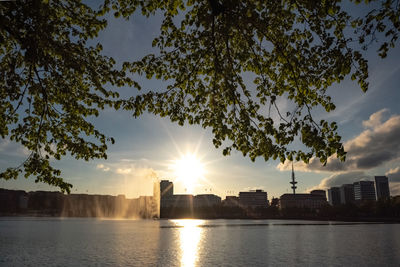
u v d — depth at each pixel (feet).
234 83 31.86
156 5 31.86
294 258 121.90
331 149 24.81
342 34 28.32
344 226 369.91
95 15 32.50
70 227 330.34
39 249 143.23
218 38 31.45
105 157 38.04
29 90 33.99
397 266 106.11
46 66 30.48
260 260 116.98
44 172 34.73
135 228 325.42
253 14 27.20
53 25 29.14
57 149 37.42
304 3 27.27
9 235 219.00
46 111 35.17
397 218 530.27
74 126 37.11
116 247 153.48
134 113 33.06
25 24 28.66
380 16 22.44
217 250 144.66
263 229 309.01
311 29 28.73
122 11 31.01
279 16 28.89
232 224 442.09
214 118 33.83
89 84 37.68
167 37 34.42
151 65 34.37
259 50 31.96
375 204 613.52
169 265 106.83
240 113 30.22
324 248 153.07
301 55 30.50
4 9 27.73
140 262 111.86
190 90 35.32
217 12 27.86
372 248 152.56
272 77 34.22
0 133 35.40
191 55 33.81
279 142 27.32
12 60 34.37
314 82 30.14
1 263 107.65
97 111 36.73
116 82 34.37
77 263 108.58
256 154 30.99
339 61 25.98
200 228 329.31
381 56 23.35
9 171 33.68
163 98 33.73
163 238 205.26
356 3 24.86
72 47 32.68
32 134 36.52
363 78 26.32
